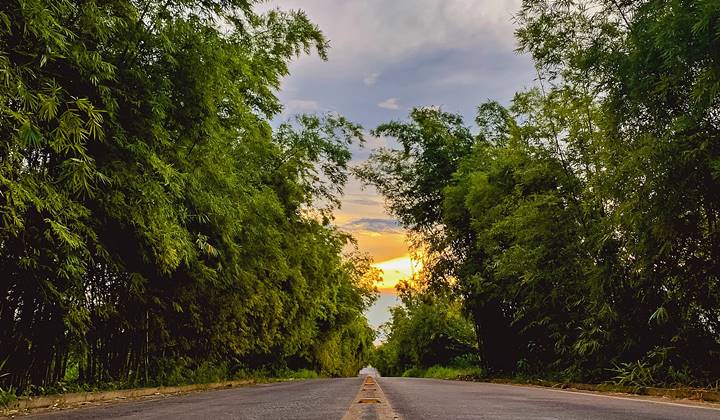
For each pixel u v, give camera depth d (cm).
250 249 1370
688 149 788
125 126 745
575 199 1414
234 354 1992
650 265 996
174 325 1302
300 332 2489
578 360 1383
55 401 731
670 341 998
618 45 942
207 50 832
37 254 654
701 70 739
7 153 520
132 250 871
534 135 1516
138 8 752
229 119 1038
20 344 717
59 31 584
